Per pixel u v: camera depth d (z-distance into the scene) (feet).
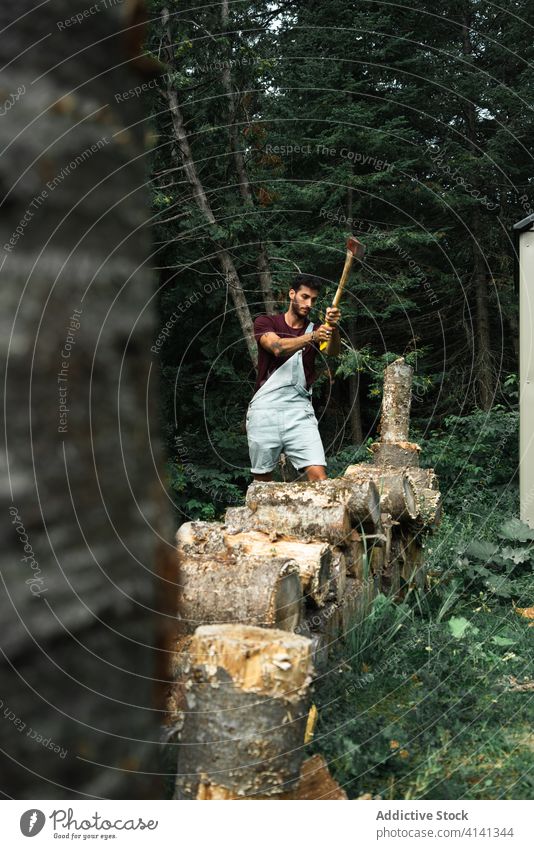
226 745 5.86
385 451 18.99
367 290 37.22
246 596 8.23
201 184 28.02
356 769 7.25
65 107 3.54
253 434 15.70
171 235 26.61
